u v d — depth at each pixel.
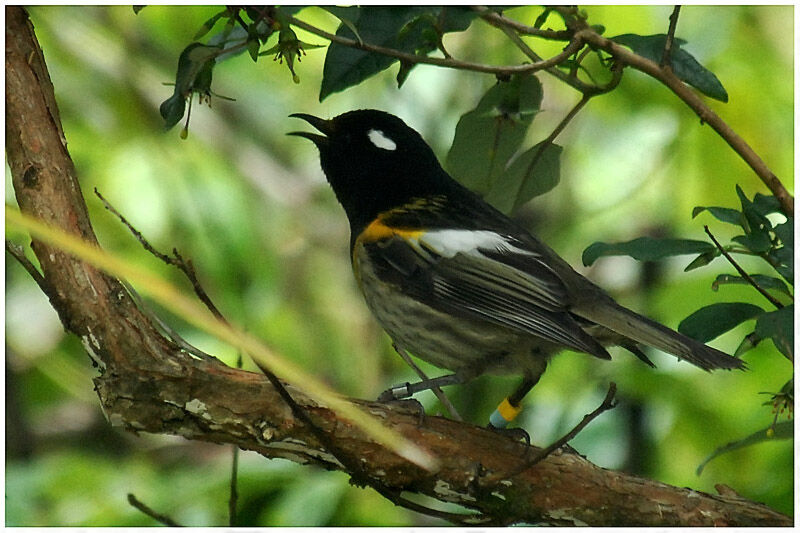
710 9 13.27
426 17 8.02
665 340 9.22
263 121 16.38
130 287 8.12
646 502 7.93
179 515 11.15
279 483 11.24
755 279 7.91
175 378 7.79
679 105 13.75
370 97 15.70
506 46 14.75
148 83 14.80
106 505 11.30
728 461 12.74
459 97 15.15
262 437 7.77
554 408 13.46
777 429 8.25
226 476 11.28
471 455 8.02
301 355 15.08
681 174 14.39
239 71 15.91
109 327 7.87
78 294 7.86
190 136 14.84
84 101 14.46
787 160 13.72
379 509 11.23
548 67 8.30
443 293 10.14
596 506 7.96
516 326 9.72
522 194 10.06
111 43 14.79
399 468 7.93
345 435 7.84
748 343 8.22
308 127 16.38
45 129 7.96
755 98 13.62
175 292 4.72
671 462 13.28
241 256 14.06
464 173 10.06
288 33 7.73
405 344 10.51
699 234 14.30
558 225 15.33
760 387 12.96
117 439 15.47
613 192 14.82
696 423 12.75
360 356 15.38
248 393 7.78
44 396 15.36
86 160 13.89
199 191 14.04
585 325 9.71
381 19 8.02
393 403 8.31
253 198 15.58
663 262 14.62
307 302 15.77
